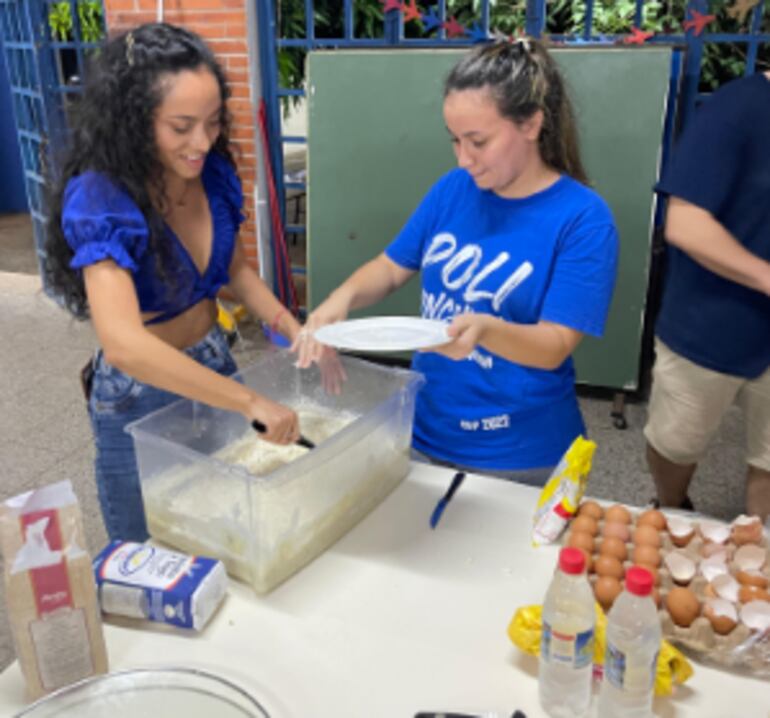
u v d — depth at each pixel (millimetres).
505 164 1272
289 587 1098
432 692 916
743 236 1619
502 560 1153
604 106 3041
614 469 2908
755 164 1559
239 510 1050
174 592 988
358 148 3484
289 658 966
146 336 1181
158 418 1171
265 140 3932
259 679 934
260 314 1604
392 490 1341
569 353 1310
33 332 4289
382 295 1596
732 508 2650
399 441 1326
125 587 1004
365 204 3555
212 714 871
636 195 3105
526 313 1363
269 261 4203
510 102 1215
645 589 794
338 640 996
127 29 1225
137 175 1236
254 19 3756
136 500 1521
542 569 1132
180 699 884
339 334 1258
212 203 1433
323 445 1091
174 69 1172
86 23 4332
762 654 928
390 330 1274
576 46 3082
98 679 887
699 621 958
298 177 4504
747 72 3133
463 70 1247
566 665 853
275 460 1267
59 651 882
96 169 1231
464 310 1418
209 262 1440
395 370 1332
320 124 3504
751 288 1673
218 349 1542
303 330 1426
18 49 4504
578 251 1297
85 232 1198
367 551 1177
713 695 912
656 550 1079
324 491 1137
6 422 3279
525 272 1339
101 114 1198
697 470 2875
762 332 1743
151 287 1339
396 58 3320
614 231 1317
